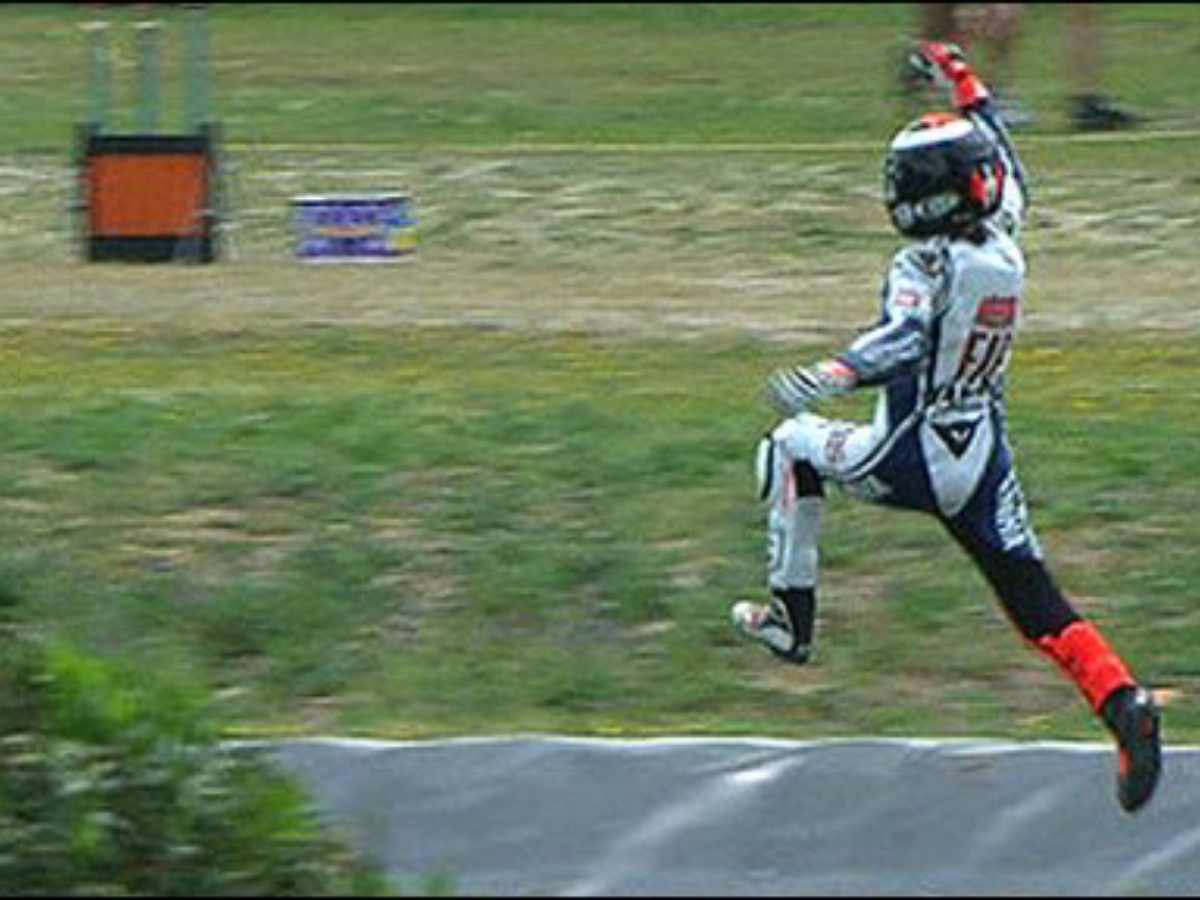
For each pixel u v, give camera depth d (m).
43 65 89.38
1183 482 42.09
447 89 89.12
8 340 51.59
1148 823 33.88
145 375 48.41
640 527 40.56
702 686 37.25
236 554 40.09
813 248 62.75
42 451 42.66
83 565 39.59
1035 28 100.38
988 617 38.91
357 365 49.53
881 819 33.59
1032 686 37.53
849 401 45.66
